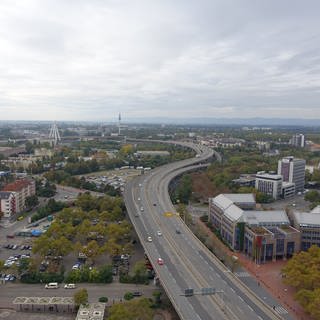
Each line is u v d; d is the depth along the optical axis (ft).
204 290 654.12
